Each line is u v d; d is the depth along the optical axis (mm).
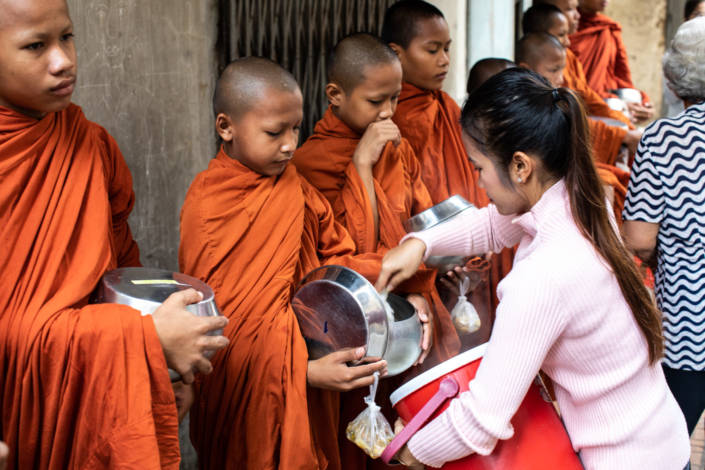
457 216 1853
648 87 6848
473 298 2527
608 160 3693
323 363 1645
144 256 2527
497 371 1282
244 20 2668
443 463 1416
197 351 1377
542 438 1408
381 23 3221
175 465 1398
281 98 1776
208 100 2600
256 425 1680
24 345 1331
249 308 1737
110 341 1308
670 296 2098
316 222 1975
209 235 1774
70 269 1426
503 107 1330
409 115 2666
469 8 3844
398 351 1724
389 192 2227
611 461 1343
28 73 1334
